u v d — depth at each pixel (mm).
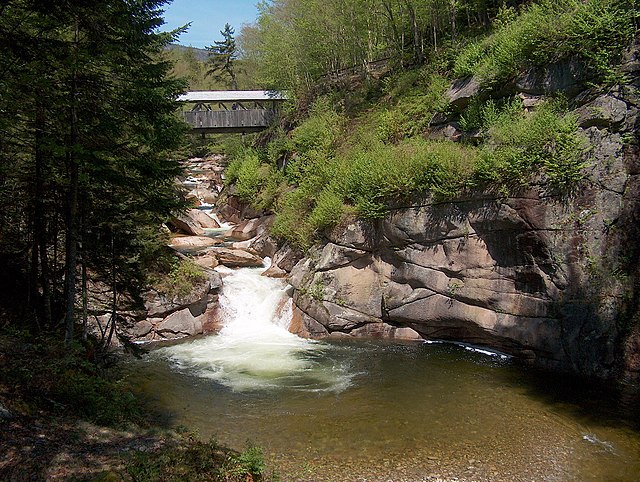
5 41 9344
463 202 15750
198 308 18500
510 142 15273
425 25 27953
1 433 7902
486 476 8914
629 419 10945
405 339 17109
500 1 23797
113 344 16594
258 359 15453
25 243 15453
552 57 16078
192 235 29828
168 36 12133
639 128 13781
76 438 8539
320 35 32375
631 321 12859
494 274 15094
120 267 14367
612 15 14539
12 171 12742
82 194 12750
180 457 8469
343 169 20641
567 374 13398
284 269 21828
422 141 19562
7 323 12703
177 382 13570
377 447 9930
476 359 14930
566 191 13914
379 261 17672
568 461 9359
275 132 34031
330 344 16859
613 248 13453
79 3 9859
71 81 10797
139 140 12102
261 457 8969
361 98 28141
